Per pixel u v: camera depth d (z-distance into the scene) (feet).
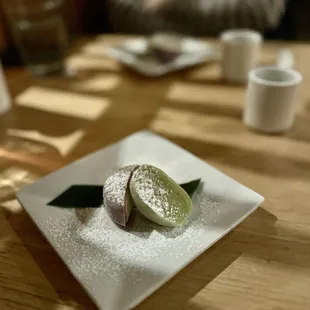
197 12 2.84
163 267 0.67
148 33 2.92
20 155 1.15
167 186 0.80
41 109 1.44
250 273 0.71
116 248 0.72
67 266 0.69
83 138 1.23
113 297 0.62
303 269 0.72
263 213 0.86
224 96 1.48
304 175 0.99
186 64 1.71
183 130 1.24
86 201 0.84
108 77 1.71
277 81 1.24
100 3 3.17
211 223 0.77
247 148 1.12
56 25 1.73
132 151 1.04
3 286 0.71
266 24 2.84
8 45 2.09
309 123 1.24
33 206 0.84
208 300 0.67
